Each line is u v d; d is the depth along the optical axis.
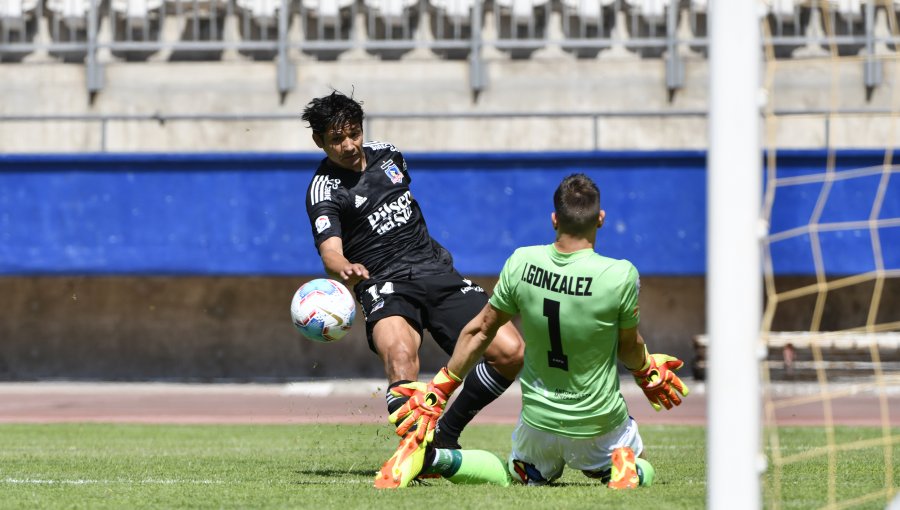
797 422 41.41
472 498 17.02
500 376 21.34
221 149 66.19
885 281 63.91
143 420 44.59
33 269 60.28
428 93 66.50
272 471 23.78
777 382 61.09
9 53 68.50
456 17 67.44
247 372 66.88
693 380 62.50
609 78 66.12
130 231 60.22
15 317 67.31
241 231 60.06
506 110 66.19
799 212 58.28
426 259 22.89
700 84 65.88
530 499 16.83
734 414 12.74
